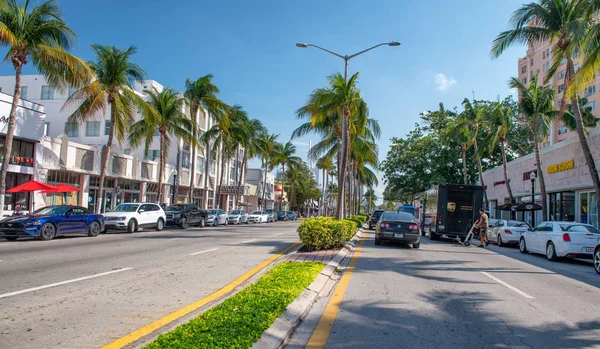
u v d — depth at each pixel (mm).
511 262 14758
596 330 6328
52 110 39656
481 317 6930
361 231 30344
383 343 5566
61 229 18578
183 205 31156
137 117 39969
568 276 11945
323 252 14281
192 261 12125
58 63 19594
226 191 54312
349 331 6039
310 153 30641
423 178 45000
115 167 32625
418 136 47094
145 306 6801
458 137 39219
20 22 18422
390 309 7289
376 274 10859
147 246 16203
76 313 6305
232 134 43875
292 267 10172
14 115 19031
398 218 18781
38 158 25422
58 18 19359
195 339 4680
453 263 13648
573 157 25891
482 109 38312
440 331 6133
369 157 31328
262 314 5809
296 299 7117
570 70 19500
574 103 19453
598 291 9648
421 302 7863
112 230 24500
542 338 5906
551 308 7695
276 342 5082
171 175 41188
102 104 24078
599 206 18641
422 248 18719
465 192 23250
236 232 26406
